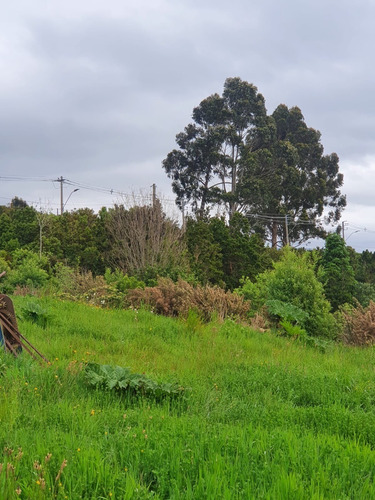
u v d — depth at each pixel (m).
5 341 9.62
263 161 76.94
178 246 39.19
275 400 8.68
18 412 6.54
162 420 6.74
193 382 9.21
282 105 86.62
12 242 45.66
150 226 39.94
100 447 5.47
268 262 43.03
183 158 77.00
